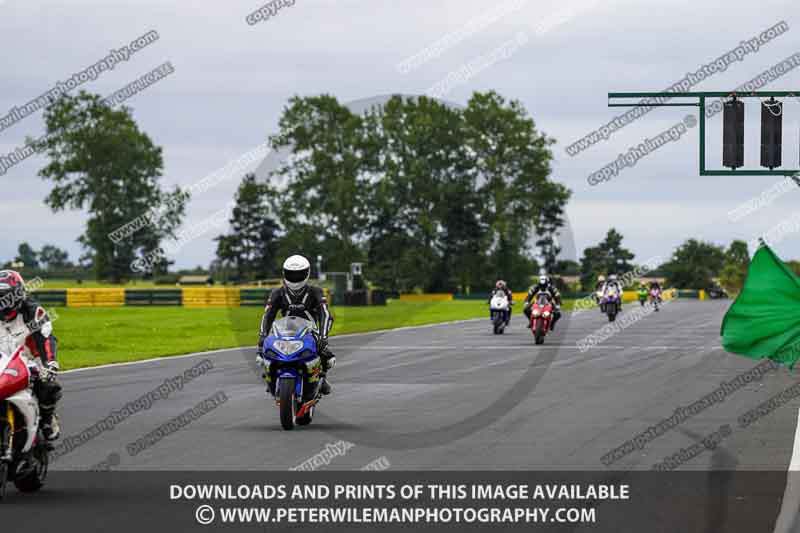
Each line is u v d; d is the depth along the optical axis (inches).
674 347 4483.3
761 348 1926.7
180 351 4234.7
